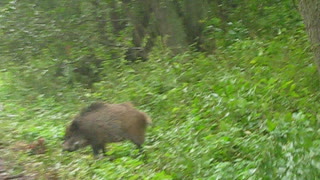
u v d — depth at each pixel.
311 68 8.52
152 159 8.07
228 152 7.36
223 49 12.28
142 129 8.60
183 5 13.13
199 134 8.20
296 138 5.77
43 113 12.02
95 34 13.30
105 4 13.23
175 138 8.55
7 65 13.37
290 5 13.04
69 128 8.70
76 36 13.18
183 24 13.07
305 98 7.85
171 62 12.02
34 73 13.09
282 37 11.26
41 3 12.96
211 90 10.08
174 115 9.67
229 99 8.62
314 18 7.43
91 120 8.58
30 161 8.84
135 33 13.70
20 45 13.11
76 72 13.20
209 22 13.16
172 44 12.86
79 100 12.16
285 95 8.15
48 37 12.99
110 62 12.65
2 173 8.23
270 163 5.64
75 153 9.19
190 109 9.59
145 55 13.53
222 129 7.99
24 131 10.62
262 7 13.59
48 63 13.09
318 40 7.45
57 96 12.77
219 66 10.95
